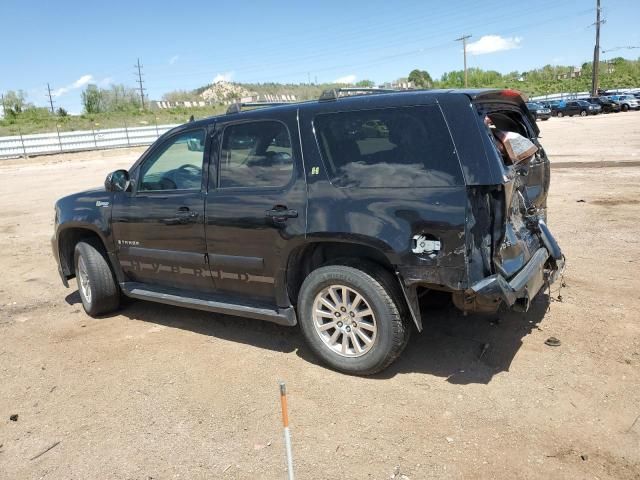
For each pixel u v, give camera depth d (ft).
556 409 11.50
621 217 28.09
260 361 14.62
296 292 14.40
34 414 12.80
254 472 10.23
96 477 10.43
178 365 14.74
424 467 10.03
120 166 88.69
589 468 9.75
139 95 268.00
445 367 13.55
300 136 13.50
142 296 17.46
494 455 10.23
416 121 12.10
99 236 18.31
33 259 28.32
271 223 13.70
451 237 11.44
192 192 15.48
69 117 202.39
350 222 12.50
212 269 15.28
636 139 69.15
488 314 16.43
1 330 18.13
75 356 15.75
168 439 11.45
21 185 66.74
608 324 15.29
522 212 13.89
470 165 11.39
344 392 12.75
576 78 332.80
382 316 12.57
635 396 11.79
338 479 9.88
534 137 16.05
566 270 20.10
